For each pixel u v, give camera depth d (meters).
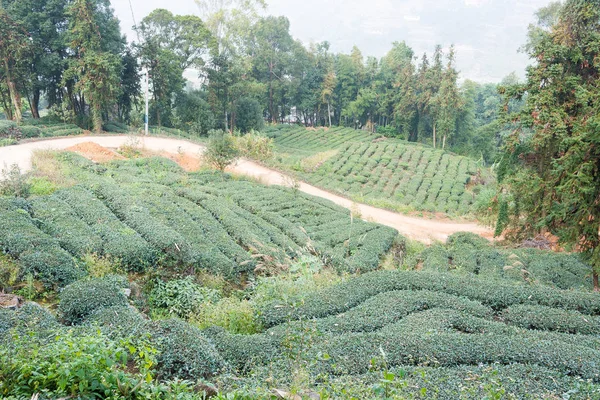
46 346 7.60
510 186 25.45
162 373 8.77
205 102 58.84
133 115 51.28
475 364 10.23
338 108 89.19
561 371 9.91
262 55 75.94
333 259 21.06
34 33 44.22
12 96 42.41
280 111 88.75
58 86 44.88
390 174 52.88
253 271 18.39
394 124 81.44
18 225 15.75
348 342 10.50
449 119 67.06
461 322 12.45
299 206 29.88
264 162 43.66
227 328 12.59
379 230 26.95
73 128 44.62
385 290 14.64
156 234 17.59
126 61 51.75
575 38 24.73
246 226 22.28
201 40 57.09
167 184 27.80
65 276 13.73
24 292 12.95
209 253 17.94
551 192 22.33
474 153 70.44
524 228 26.83
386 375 5.50
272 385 7.48
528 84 25.36
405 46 87.12
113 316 10.94
